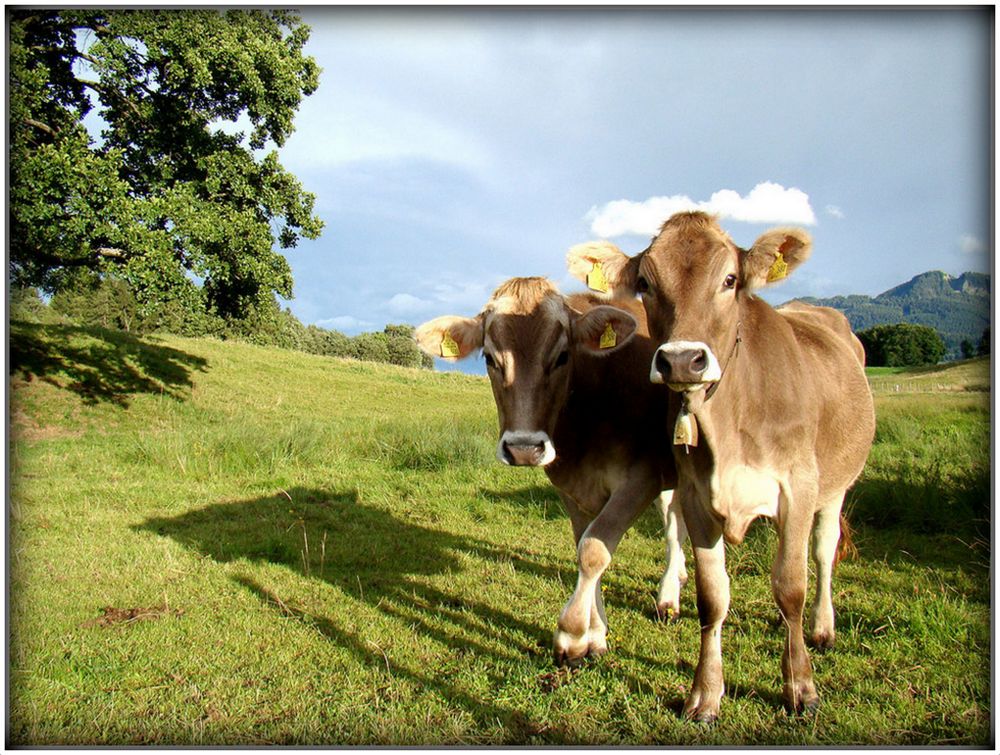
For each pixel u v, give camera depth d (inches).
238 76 723.4
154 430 660.1
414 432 471.5
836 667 172.2
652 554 266.1
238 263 738.8
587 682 166.6
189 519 315.0
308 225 836.6
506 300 174.9
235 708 157.9
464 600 221.0
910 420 506.6
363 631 197.2
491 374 178.9
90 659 179.9
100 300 1750.7
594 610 183.5
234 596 223.9
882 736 143.3
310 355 1263.5
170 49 683.4
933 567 238.2
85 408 682.2
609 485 179.3
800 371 158.4
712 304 138.6
